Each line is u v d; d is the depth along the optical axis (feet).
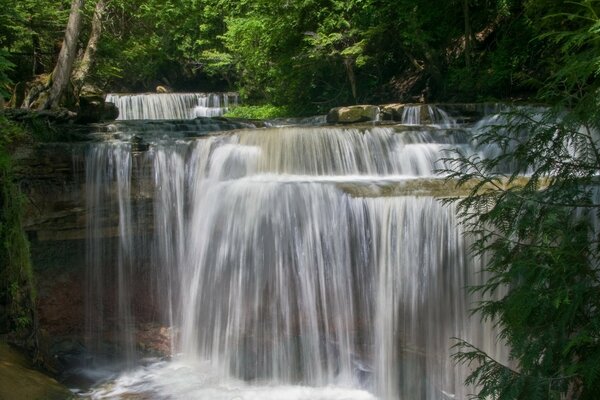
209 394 22.74
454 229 20.49
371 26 53.57
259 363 24.18
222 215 25.41
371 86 59.57
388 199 21.85
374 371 22.26
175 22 62.28
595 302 11.16
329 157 29.84
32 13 45.21
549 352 11.30
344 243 22.76
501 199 12.94
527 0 38.65
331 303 23.04
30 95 38.50
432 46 53.47
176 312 26.96
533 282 11.84
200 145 27.96
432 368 21.11
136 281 27.22
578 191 12.05
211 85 95.91
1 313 22.22
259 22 59.00
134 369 25.38
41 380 21.17
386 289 21.95
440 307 20.89
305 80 62.44
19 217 22.77
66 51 38.37
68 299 26.48
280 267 23.88
